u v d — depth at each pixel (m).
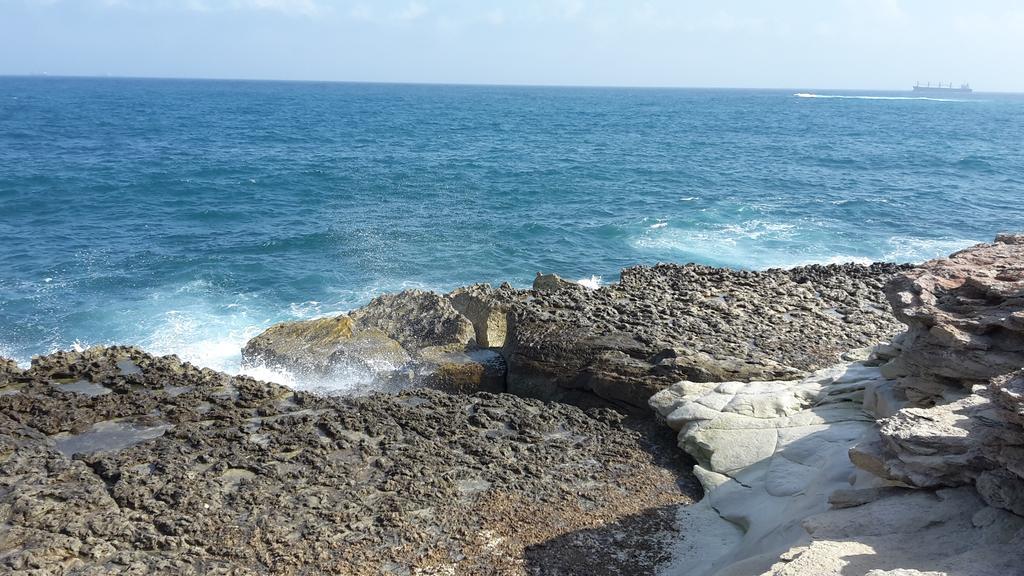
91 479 11.19
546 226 37.31
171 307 24.86
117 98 190.00
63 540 9.67
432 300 19.52
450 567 10.23
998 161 68.38
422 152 71.31
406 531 10.80
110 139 78.75
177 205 41.81
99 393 13.99
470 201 44.78
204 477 11.47
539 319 17.44
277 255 31.58
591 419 14.75
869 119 145.62
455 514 11.32
